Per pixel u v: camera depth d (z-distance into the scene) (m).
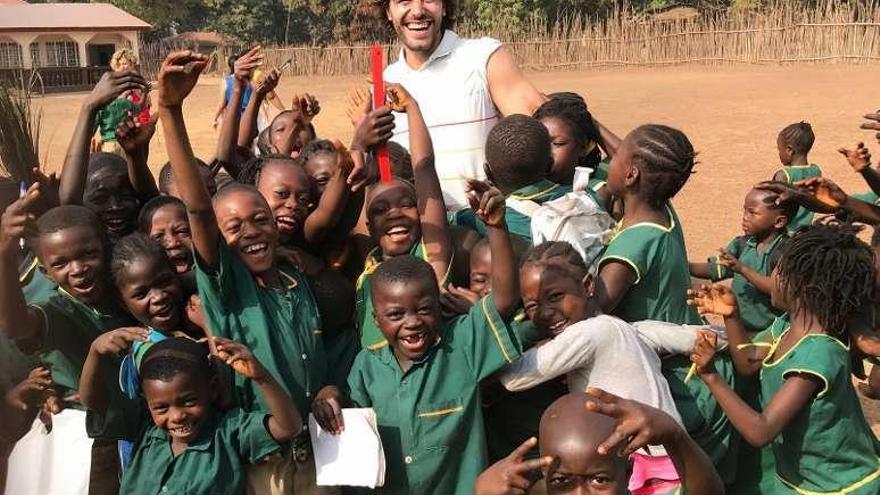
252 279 3.25
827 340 3.33
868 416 5.51
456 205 4.51
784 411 3.24
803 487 3.42
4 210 2.82
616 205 4.43
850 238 3.38
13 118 3.50
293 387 3.20
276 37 58.47
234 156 4.80
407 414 3.17
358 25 47.84
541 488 3.05
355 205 3.80
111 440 3.34
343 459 3.05
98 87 3.98
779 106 19.75
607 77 31.67
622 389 3.18
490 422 3.59
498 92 4.59
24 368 2.78
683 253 3.63
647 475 3.28
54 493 3.22
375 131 3.56
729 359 3.63
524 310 3.37
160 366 2.98
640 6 46.16
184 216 3.70
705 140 15.55
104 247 3.35
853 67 29.81
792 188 4.49
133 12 52.53
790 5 33.06
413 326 3.09
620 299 3.48
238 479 3.06
